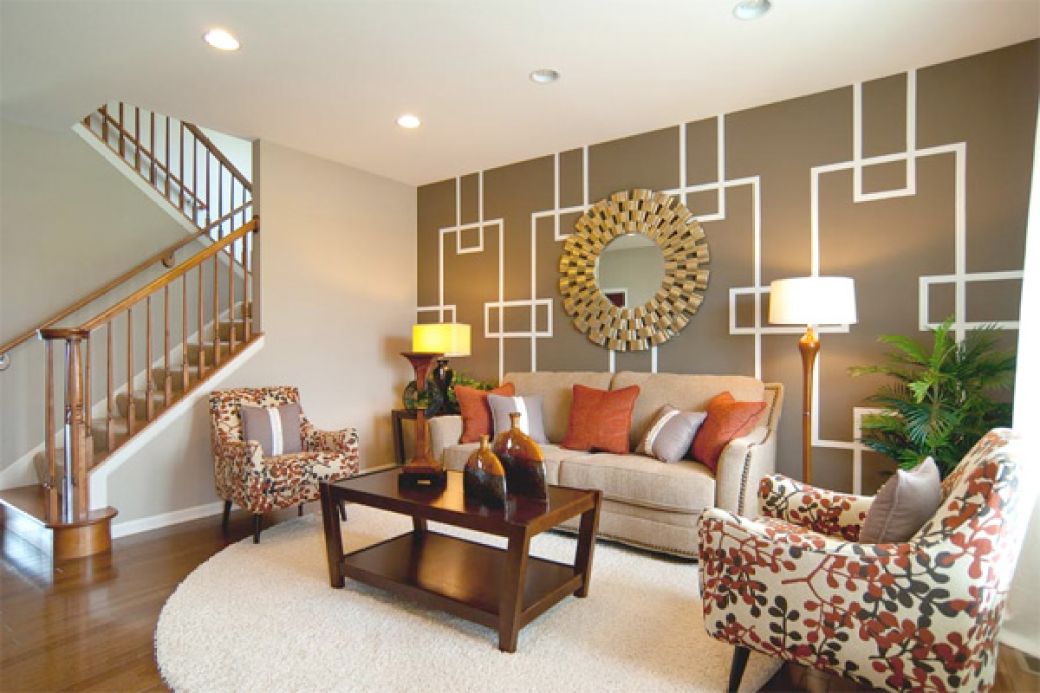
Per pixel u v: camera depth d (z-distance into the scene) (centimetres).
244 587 264
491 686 188
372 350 499
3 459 386
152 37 280
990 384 269
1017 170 290
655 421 339
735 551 179
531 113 375
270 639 217
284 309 435
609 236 420
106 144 440
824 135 342
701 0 253
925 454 275
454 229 514
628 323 411
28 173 399
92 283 429
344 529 349
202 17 263
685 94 347
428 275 532
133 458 350
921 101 314
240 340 450
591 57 303
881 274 324
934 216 310
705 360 382
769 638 173
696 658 205
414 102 358
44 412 404
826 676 195
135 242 454
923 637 154
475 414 387
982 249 297
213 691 185
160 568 290
